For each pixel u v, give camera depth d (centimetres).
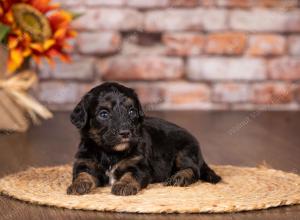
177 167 169
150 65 258
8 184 165
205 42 258
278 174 173
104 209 138
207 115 245
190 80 259
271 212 139
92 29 257
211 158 192
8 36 200
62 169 177
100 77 258
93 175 160
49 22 202
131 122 159
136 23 258
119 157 160
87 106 162
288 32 259
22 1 200
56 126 231
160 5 257
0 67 214
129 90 164
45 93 256
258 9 258
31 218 135
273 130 224
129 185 152
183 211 137
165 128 170
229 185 164
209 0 258
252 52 259
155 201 143
